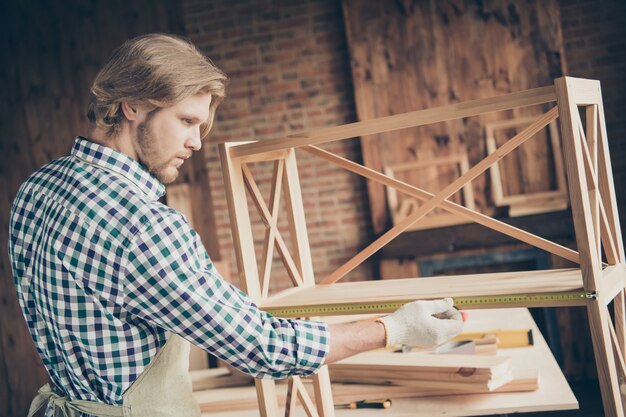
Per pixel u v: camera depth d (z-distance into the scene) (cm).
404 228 196
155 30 556
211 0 545
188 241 141
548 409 206
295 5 532
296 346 146
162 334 150
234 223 188
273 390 193
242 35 541
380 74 510
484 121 496
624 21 491
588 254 148
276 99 541
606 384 149
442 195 187
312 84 534
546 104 486
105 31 563
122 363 146
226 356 143
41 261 145
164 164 151
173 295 137
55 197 147
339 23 527
